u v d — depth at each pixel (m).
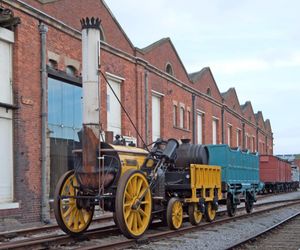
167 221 14.73
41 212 18.62
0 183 17.11
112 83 25.12
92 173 12.40
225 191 19.89
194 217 16.30
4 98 17.50
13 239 13.02
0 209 16.67
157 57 30.75
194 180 16.20
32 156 18.50
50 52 19.78
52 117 20.22
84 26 12.68
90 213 13.50
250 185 24.11
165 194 15.79
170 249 11.61
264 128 70.31
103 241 12.64
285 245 12.72
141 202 12.88
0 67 17.33
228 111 47.72
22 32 18.16
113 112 25.23
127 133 26.09
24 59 18.25
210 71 42.31
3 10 16.95
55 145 20.36
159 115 31.45
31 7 18.50
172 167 16.39
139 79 27.53
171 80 32.78
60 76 20.42
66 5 21.05
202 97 39.53
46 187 18.98
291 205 29.92
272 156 47.22
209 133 41.19
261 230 16.23
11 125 17.81
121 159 12.85
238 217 19.94
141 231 12.77
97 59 12.61
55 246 11.65
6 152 17.52
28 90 18.44
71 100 21.66
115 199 12.33
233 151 21.61
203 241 13.06
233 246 11.85
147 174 14.24
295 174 64.75
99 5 23.55
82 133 12.58
